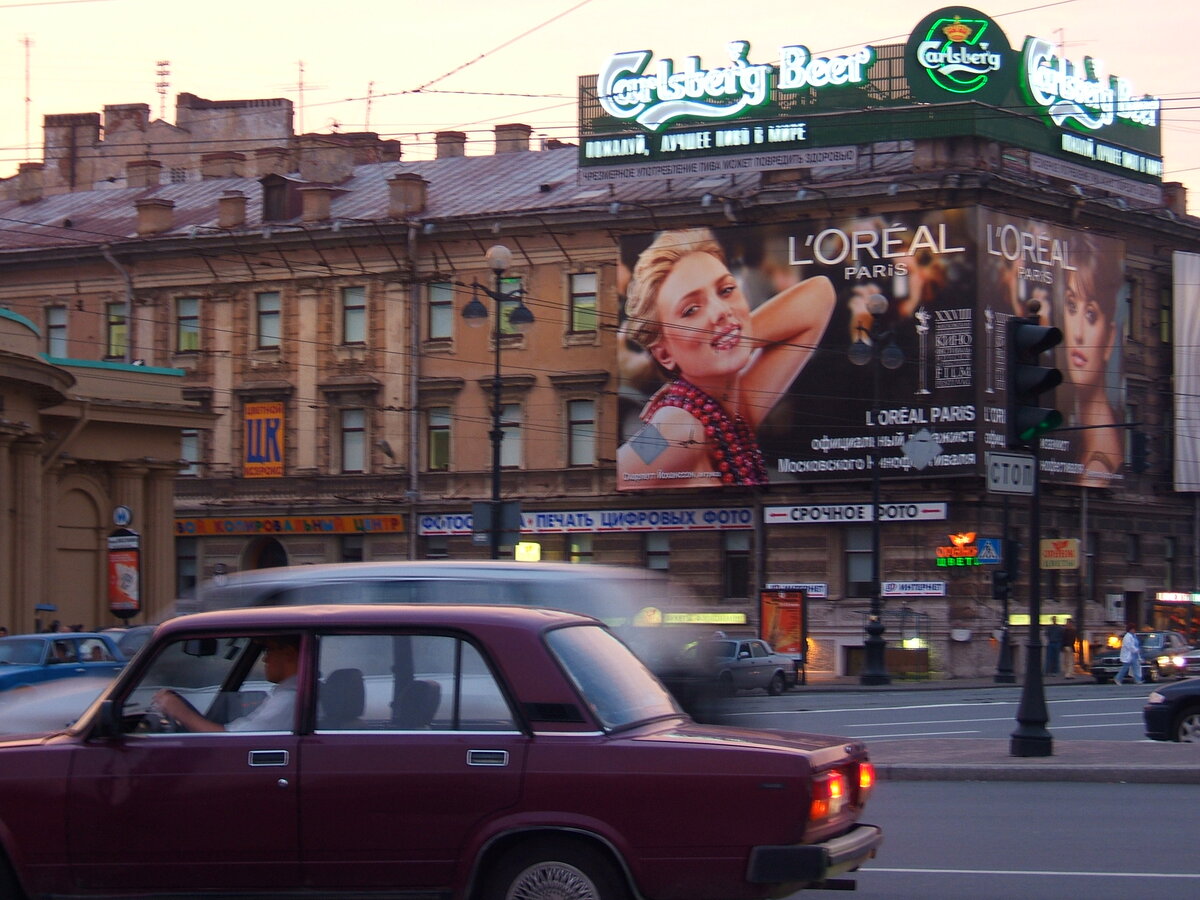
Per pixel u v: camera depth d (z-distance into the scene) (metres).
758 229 45.78
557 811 7.48
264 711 7.93
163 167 67.25
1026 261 44.88
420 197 52.44
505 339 50.41
